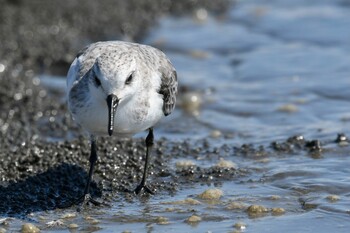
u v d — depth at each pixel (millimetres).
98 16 22625
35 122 15094
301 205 10766
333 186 11414
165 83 11062
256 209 10578
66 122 14953
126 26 22047
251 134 14258
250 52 19453
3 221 10383
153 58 11016
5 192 11352
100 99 10328
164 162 12586
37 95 16281
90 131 10945
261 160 12727
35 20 21672
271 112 15406
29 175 11891
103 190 11531
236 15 23391
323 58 18438
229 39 20688
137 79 10367
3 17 21578
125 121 10625
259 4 24422
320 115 15094
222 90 16859
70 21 22016
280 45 19859
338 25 21047
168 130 14664
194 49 19891
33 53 19156
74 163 12297
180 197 11219
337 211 10477
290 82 17031
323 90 16359
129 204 11016
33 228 10047
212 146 13523
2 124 14938
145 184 11484
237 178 11922
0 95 16094
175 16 23578
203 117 15391
